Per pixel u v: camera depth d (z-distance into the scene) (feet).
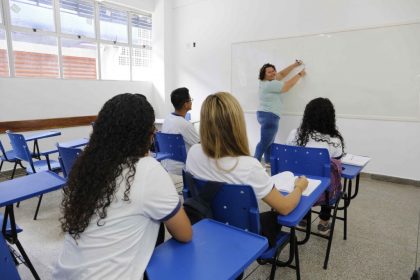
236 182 3.86
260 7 14.58
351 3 11.96
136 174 2.64
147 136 2.85
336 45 12.51
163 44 18.38
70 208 2.70
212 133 3.93
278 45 14.20
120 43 17.65
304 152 6.18
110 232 2.60
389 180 12.03
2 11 13.03
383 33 11.40
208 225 3.43
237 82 16.07
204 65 17.38
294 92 13.91
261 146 14.01
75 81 15.43
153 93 19.49
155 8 18.38
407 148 11.52
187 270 2.63
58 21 14.83
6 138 13.08
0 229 5.15
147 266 2.70
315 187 4.70
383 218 8.65
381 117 11.88
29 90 13.76
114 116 2.73
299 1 13.29
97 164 2.67
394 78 11.39
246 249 2.95
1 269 3.32
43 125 14.25
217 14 16.31
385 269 6.27
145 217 2.72
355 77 12.24
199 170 4.24
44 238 7.57
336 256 6.74
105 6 16.72
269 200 3.80
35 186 5.11
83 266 2.57
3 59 13.30
